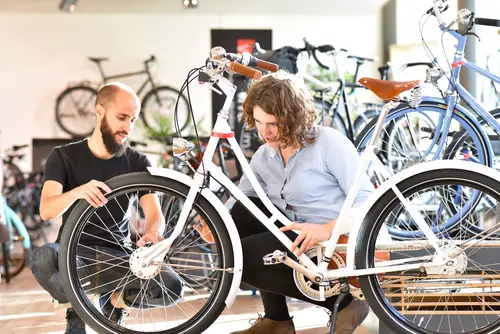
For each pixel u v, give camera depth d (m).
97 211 2.85
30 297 5.21
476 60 4.36
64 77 8.55
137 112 2.93
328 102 5.46
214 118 8.31
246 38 8.48
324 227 2.56
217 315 2.58
